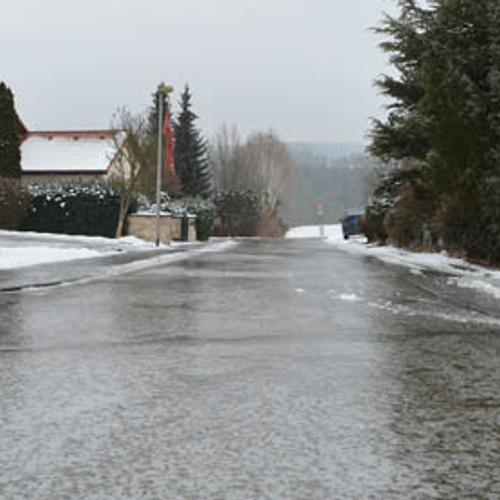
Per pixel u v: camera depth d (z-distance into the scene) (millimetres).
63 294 16031
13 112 52156
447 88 22750
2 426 5848
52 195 43219
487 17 22719
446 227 28609
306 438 5578
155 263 27406
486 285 17859
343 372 8047
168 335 10531
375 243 48688
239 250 40500
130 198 44469
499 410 6473
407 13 29828
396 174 33750
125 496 4375
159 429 5785
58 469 4844
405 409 6469
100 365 8344
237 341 10047
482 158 22359
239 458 5094
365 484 4602
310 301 14953
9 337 10273
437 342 10078
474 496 4422
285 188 106750
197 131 91500
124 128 45281
